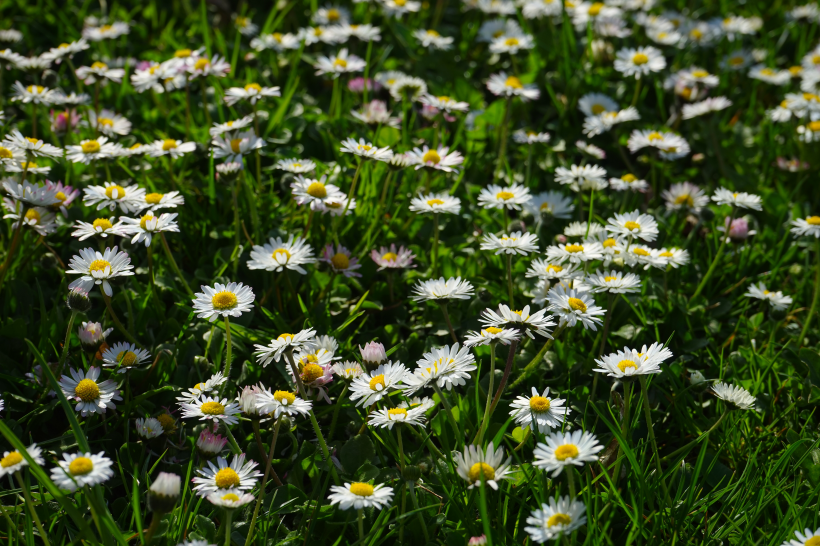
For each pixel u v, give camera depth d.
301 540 1.08
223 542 1.07
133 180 1.22
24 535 1.07
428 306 1.17
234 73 1.33
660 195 1.27
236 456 1.07
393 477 1.08
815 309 1.20
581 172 1.21
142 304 1.16
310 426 1.13
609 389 1.14
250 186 1.22
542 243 1.21
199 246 1.20
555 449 1.05
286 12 1.38
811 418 1.14
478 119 1.29
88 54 1.35
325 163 1.26
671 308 1.18
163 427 1.11
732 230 1.21
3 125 1.23
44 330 1.13
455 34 1.42
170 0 1.43
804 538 1.06
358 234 1.21
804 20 1.41
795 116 1.30
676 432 1.14
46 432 1.12
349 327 1.17
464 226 1.24
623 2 1.42
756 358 1.16
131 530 1.07
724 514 1.10
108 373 1.13
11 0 1.38
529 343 1.15
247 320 1.16
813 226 1.18
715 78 1.32
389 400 1.12
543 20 1.41
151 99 1.31
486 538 1.05
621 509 1.09
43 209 1.16
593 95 1.31
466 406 1.12
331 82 1.35
